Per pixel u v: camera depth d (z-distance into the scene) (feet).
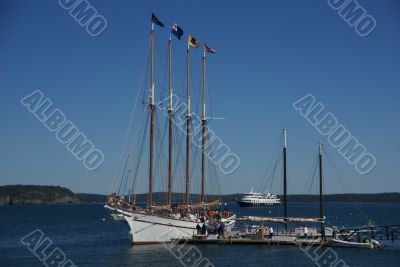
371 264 195.31
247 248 232.12
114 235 355.77
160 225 248.11
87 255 228.02
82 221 577.43
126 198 264.11
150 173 266.77
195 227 260.01
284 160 281.95
